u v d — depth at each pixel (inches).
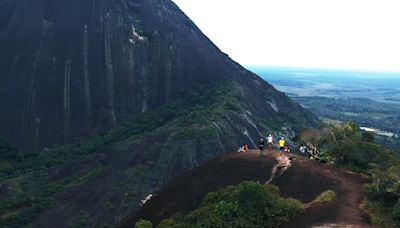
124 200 2421.3
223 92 3917.3
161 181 2603.3
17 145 3494.1
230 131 3157.0
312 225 912.3
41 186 2758.4
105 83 3946.9
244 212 994.1
